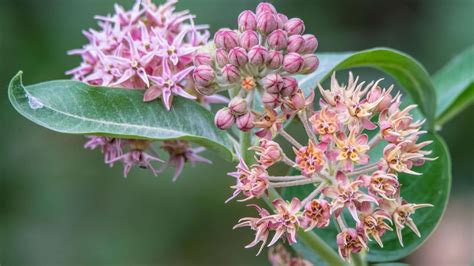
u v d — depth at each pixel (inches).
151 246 36.7
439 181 21.0
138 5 20.9
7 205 36.3
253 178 19.1
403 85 22.0
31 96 19.5
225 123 19.5
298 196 21.5
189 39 20.8
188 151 21.1
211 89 19.8
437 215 21.0
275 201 19.0
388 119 19.2
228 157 20.2
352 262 20.9
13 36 36.5
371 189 18.8
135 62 20.1
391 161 18.9
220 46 19.7
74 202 36.7
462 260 36.7
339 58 21.7
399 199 19.0
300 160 19.0
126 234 36.6
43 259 35.7
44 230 36.2
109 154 20.8
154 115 20.0
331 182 19.1
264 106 19.4
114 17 20.8
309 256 21.8
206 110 20.3
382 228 18.9
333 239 21.6
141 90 20.1
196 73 19.7
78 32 36.6
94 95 19.8
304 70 19.8
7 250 35.8
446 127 35.6
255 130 20.3
